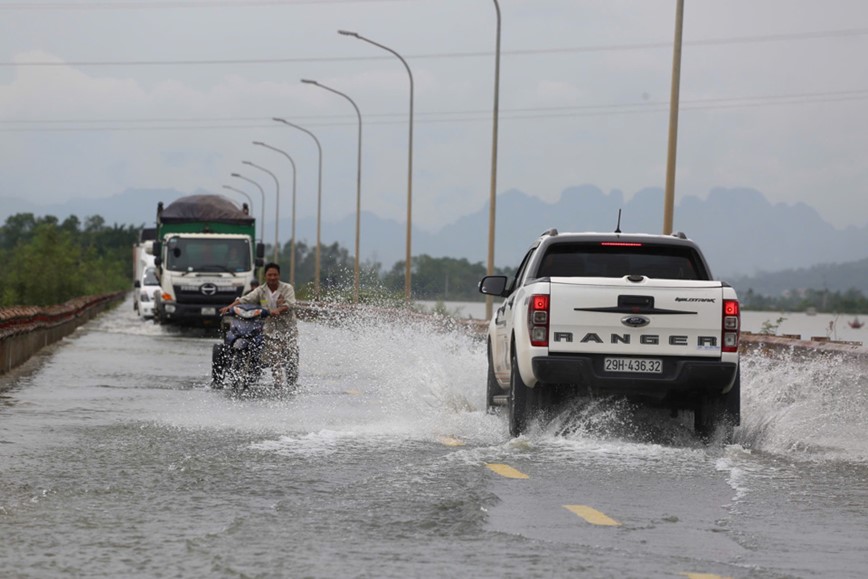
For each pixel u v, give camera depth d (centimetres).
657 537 1442
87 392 3422
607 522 1527
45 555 1312
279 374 3528
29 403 3072
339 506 1606
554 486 1791
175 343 6475
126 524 1483
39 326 5428
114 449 2158
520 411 2339
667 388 2261
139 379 3931
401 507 1602
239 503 1625
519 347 2327
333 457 2066
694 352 2267
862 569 1300
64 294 12075
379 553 1333
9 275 12131
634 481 1855
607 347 2261
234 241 7831
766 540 1440
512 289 2798
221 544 1372
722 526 1519
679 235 2556
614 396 2323
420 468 1942
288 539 1402
